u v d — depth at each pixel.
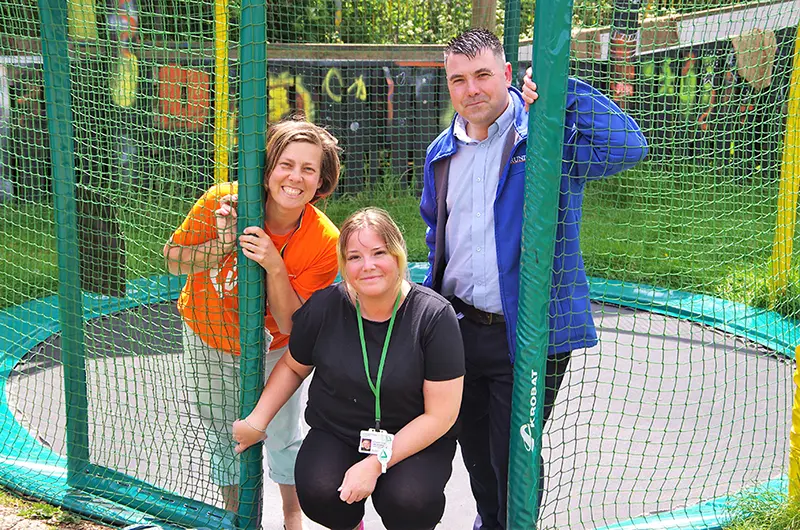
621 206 7.56
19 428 4.26
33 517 3.29
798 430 3.11
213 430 3.10
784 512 3.11
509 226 2.79
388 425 2.66
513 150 2.75
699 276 6.44
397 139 8.50
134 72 3.54
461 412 3.10
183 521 3.19
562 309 2.79
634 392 4.84
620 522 3.29
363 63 8.26
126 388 3.49
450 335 2.57
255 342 2.83
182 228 2.88
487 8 7.04
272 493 3.75
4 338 5.15
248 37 2.62
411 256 7.42
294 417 3.08
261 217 2.75
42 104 6.58
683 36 6.11
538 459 2.79
